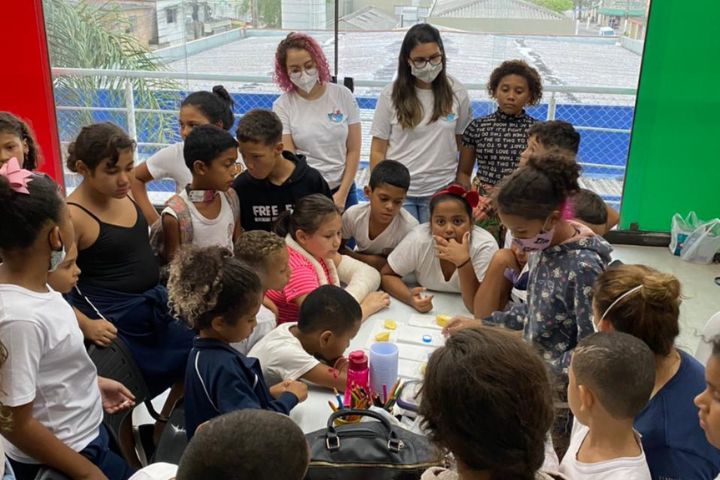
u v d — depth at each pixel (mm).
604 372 1199
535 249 1699
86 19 4129
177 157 2775
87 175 1921
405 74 3072
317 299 1821
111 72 4215
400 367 1896
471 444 853
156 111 4359
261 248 1982
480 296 2170
